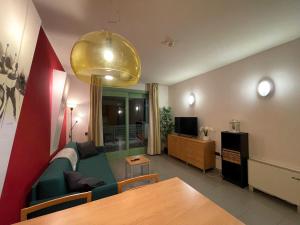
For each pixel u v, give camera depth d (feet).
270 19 5.90
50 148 7.97
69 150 9.49
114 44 3.22
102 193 5.20
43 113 6.77
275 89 8.16
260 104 8.88
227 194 8.42
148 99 17.43
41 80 6.49
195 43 7.82
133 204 3.75
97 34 3.24
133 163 9.87
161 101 18.03
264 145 8.66
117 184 5.34
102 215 3.34
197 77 13.88
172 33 6.87
